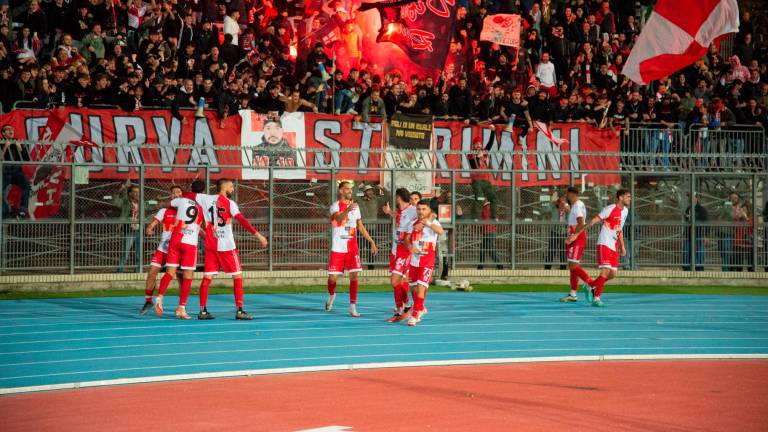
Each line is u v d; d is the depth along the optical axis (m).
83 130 17.88
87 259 17.28
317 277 19.02
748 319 15.19
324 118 19.59
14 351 11.04
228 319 14.18
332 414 7.75
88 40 20.39
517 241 19.94
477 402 8.33
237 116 18.92
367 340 12.30
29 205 16.77
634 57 19.22
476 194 19.67
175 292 17.61
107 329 12.91
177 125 18.53
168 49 20.66
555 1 27.14
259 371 9.81
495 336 12.87
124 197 17.48
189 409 7.95
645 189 20.45
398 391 8.86
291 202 18.61
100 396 8.55
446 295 18.11
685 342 12.58
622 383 9.44
